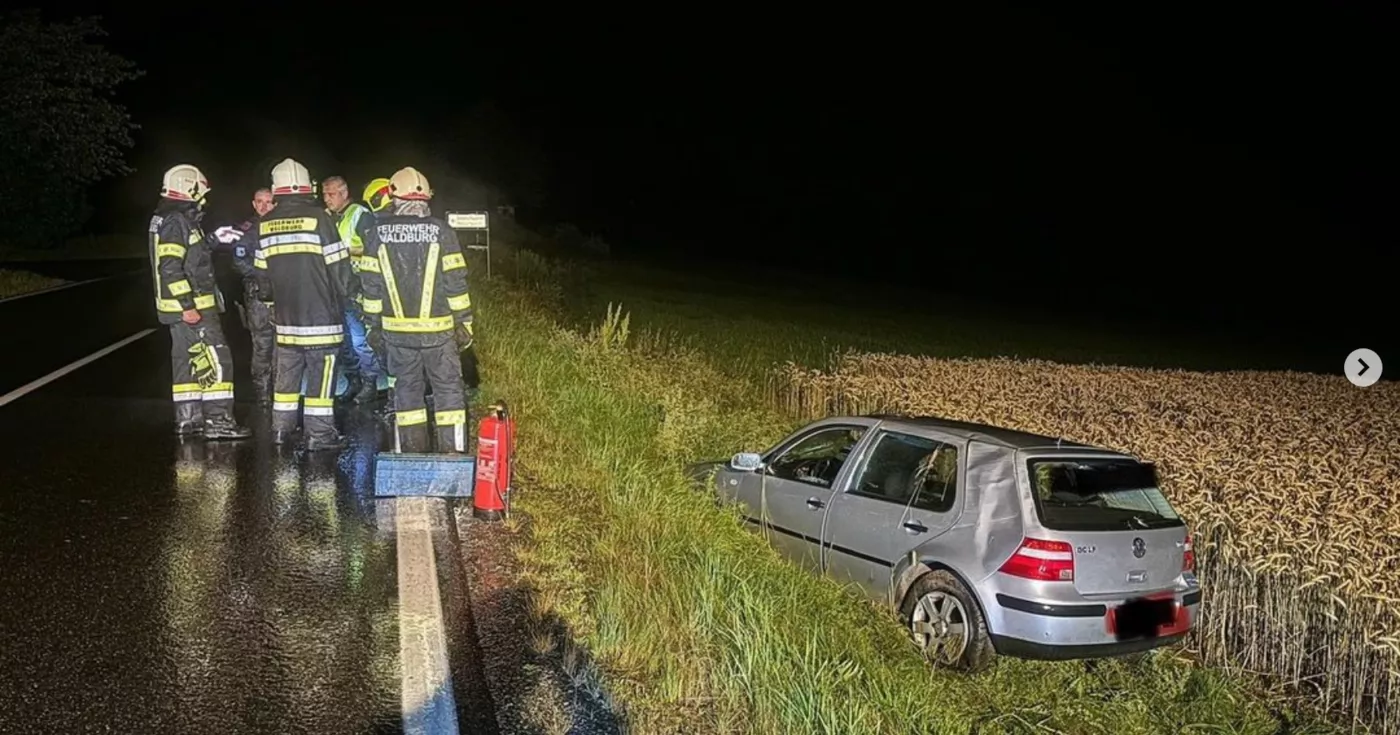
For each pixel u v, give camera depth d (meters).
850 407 14.99
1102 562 6.84
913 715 5.70
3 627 5.32
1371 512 8.95
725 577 6.39
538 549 6.66
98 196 52.12
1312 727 7.31
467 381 11.31
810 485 8.39
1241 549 8.10
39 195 34.66
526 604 5.88
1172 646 8.22
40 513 7.07
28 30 31.98
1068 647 6.71
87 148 33.84
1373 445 13.27
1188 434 12.27
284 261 8.81
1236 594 8.34
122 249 44.25
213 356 9.26
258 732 4.46
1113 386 17.28
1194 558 8.05
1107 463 7.28
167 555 6.41
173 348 9.34
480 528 7.10
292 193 8.95
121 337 15.42
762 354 22.16
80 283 25.34
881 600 7.58
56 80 33.59
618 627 5.49
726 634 5.57
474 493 7.55
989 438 7.41
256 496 7.66
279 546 6.64
